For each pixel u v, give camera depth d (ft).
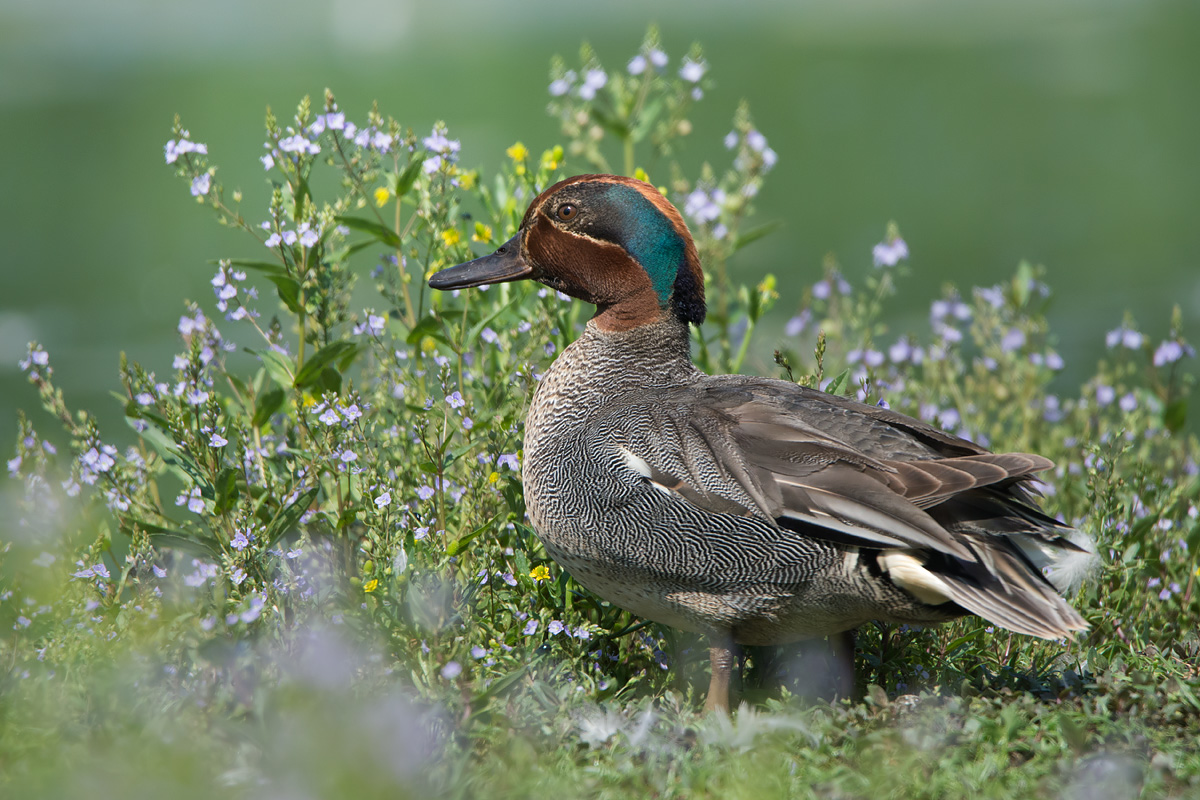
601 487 24.99
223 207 30.48
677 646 27.76
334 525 28.43
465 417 29.19
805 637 25.76
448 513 29.01
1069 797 19.79
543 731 22.20
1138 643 28.43
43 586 27.02
